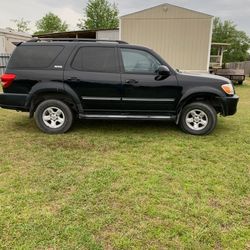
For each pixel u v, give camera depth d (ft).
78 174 11.67
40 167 12.36
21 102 16.85
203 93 16.85
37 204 9.34
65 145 15.39
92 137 16.94
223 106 17.10
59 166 12.50
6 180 11.05
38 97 17.15
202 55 51.31
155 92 16.84
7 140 16.15
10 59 17.03
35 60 16.89
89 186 10.62
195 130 17.66
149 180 11.25
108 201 9.61
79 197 9.80
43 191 10.19
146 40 52.54
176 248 7.43
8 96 16.88
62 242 7.55
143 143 15.98
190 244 7.59
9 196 9.80
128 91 16.76
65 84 16.67
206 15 49.62
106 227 8.21
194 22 50.29
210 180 11.38
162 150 14.87
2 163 12.76
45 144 15.51
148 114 17.38
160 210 9.13
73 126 19.36
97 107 17.07
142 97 16.89
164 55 52.54
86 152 14.37
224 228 8.30
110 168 12.37
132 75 16.71
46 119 17.52
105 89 16.72
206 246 7.54
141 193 10.19
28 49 17.02
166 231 8.09
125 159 13.51
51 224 8.28
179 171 12.23
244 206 9.49
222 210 9.20
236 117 23.77
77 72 16.67
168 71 16.49
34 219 8.51
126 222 8.47
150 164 12.95
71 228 8.12
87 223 8.36
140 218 8.68
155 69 16.90
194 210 9.15
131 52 16.94
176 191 10.39
